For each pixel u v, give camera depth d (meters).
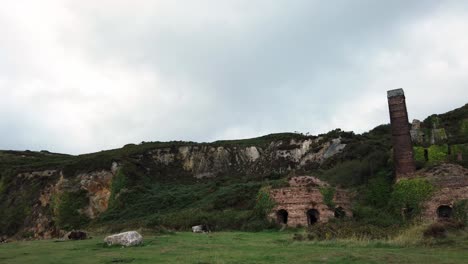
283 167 83.69
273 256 17.44
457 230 22.69
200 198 62.00
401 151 40.66
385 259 15.73
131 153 83.94
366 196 43.38
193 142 95.38
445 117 66.00
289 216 39.41
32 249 21.84
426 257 16.05
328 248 20.17
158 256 18.20
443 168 38.16
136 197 68.19
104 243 23.05
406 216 37.25
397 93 41.84
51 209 69.31
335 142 81.19
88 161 76.31
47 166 80.25
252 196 52.34
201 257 17.47
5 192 77.81
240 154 90.19
